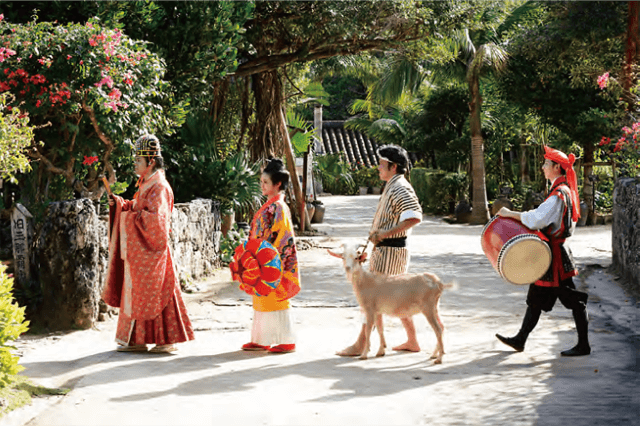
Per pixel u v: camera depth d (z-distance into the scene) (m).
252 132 16.64
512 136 26.09
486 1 15.10
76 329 7.29
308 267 12.14
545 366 5.70
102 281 7.73
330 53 14.98
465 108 25.17
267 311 6.29
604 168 22.95
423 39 15.11
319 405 4.77
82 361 5.97
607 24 15.16
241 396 4.98
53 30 8.69
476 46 21.88
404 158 6.19
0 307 5.02
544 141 23.72
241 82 16.23
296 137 19.41
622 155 13.02
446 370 5.63
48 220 7.30
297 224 18.11
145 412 4.66
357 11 13.38
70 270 7.28
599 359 5.87
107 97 8.41
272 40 15.53
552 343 6.49
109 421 4.50
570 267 6.02
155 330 6.24
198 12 11.27
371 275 5.95
